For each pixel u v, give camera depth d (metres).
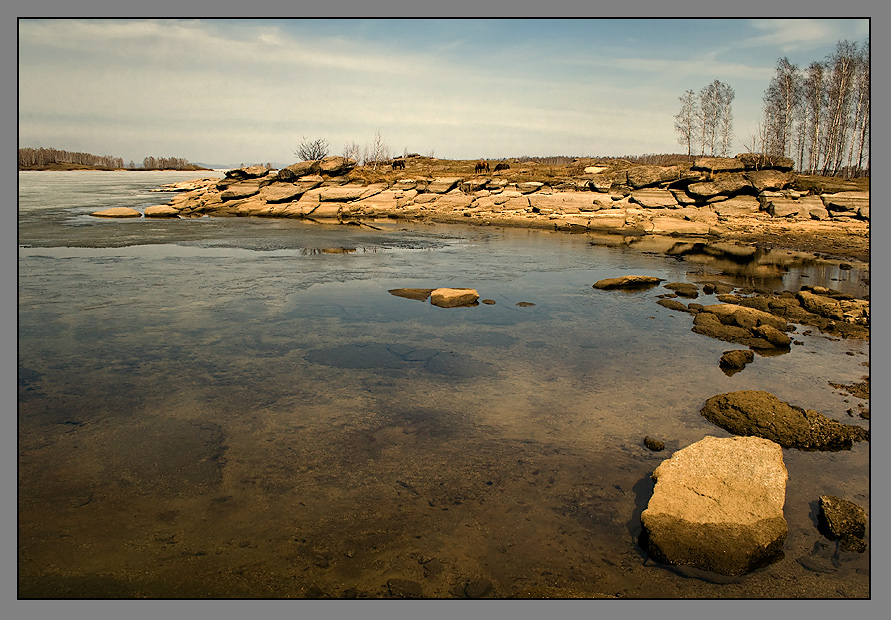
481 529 4.09
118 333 8.77
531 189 34.91
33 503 4.32
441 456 5.18
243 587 3.42
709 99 50.44
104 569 3.56
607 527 4.14
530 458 5.17
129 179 74.00
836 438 5.55
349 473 4.86
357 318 10.05
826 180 34.12
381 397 6.56
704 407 6.28
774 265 17.38
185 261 15.63
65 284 12.20
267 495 4.50
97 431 5.56
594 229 26.78
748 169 31.72
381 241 21.61
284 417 5.97
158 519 4.15
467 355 8.14
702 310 10.82
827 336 9.54
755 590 3.48
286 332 9.09
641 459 5.17
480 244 21.39
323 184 36.53
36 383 6.73
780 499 4.16
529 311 10.84
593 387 6.98
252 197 35.78
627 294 12.62
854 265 17.50
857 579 3.59
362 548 3.85
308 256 17.27
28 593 3.29
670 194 30.80
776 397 6.41
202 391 6.62
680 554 3.75
